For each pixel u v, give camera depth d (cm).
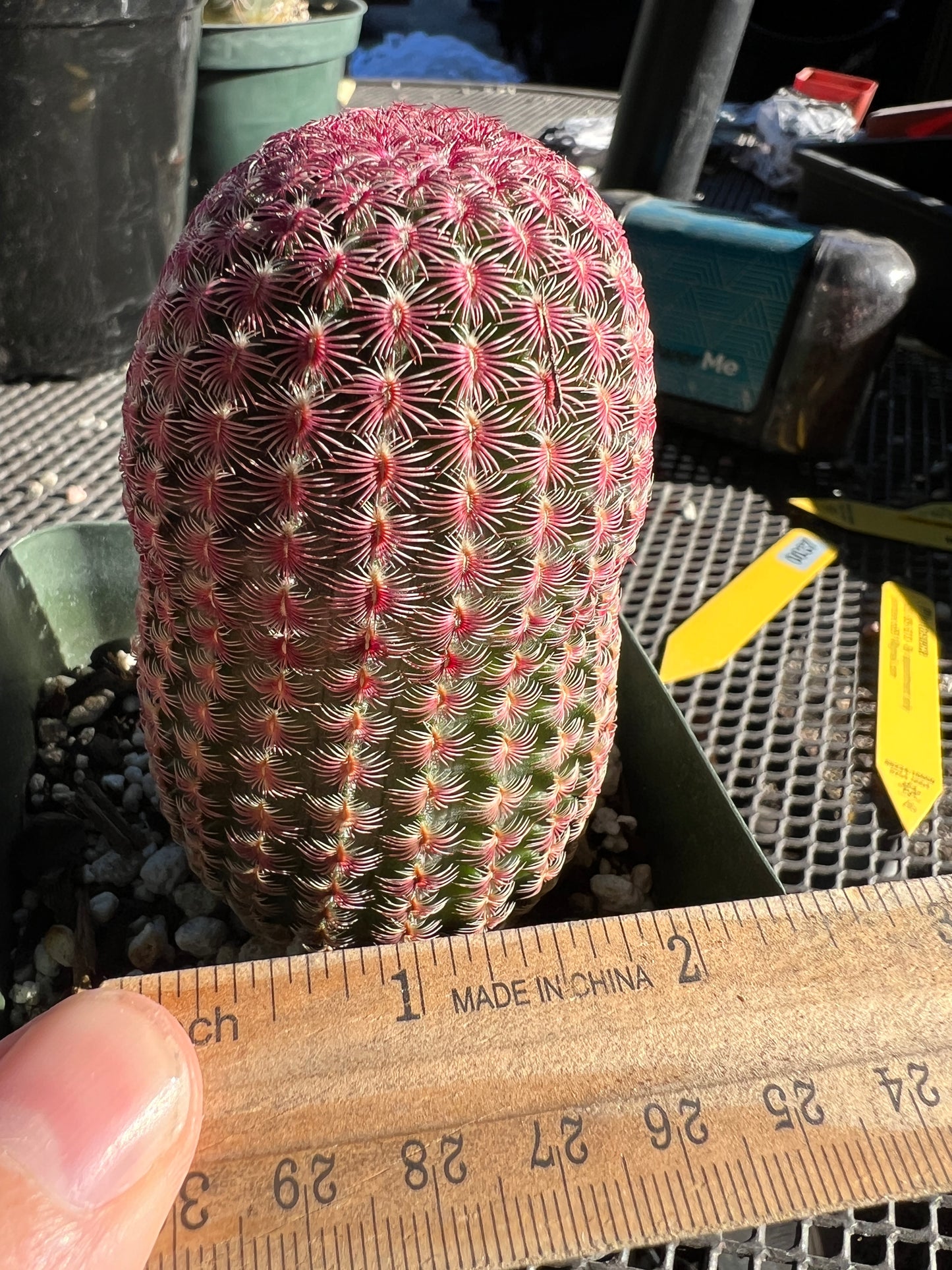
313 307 7
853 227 26
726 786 14
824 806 14
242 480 8
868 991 9
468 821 10
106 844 13
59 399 22
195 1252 8
